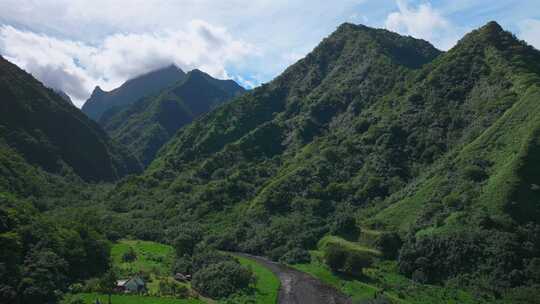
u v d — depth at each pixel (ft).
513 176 401.70
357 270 404.16
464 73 642.22
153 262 465.88
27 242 350.84
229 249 549.95
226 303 337.93
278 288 385.09
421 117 624.59
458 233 382.01
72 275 371.76
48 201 649.20
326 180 624.59
